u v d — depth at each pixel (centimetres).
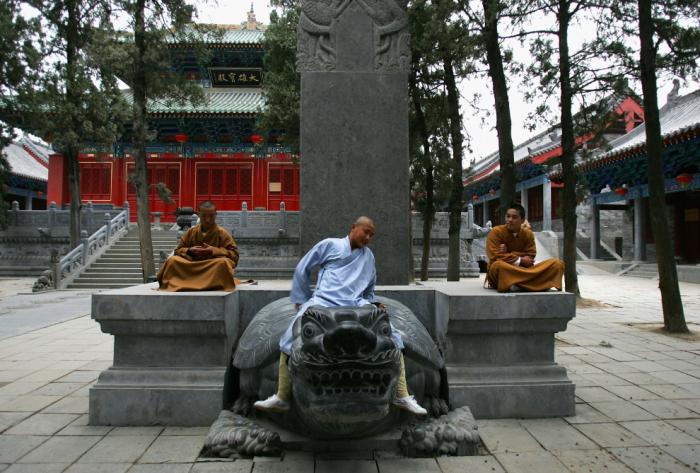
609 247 3428
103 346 786
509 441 399
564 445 391
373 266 420
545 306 449
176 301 433
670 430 423
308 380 314
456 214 1284
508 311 448
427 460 366
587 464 358
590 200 3116
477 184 4209
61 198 3159
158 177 3244
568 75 1164
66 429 421
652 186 946
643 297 1628
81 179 3203
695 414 463
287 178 3244
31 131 1941
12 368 638
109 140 1858
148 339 446
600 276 2545
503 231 505
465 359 461
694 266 2230
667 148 2075
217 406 431
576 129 1276
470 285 555
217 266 475
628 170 2519
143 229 1540
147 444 390
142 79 1546
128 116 1819
